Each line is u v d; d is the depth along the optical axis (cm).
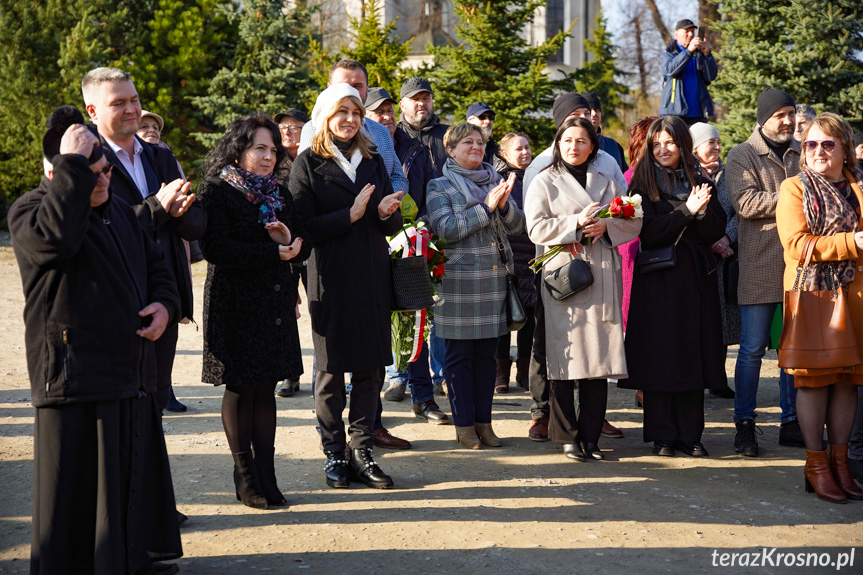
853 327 437
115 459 289
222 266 396
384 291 452
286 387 672
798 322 441
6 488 436
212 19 2064
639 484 462
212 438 547
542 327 549
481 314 517
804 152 458
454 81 1510
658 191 513
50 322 284
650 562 355
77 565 288
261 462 417
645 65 3175
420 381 605
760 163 546
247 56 1956
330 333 440
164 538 313
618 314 492
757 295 524
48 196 270
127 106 390
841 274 437
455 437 557
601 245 498
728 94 1257
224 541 370
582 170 515
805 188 446
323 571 339
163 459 314
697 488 457
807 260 438
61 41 1959
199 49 1997
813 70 1221
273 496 418
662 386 501
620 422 618
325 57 1777
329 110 442
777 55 1220
